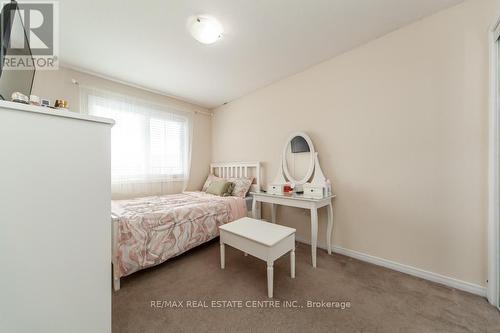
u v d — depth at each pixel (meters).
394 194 1.81
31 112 0.58
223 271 1.80
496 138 1.32
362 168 2.00
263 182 2.96
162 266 1.90
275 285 1.58
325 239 2.28
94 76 2.53
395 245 1.80
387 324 1.19
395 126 1.79
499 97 1.31
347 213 2.11
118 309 1.33
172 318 1.25
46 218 0.61
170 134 3.25
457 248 1.51
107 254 0.75
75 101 2.38
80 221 0.68
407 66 1.72
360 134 2.01
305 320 1.22
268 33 1.79
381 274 1.73
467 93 1.47
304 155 2.42
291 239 1.67
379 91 1.88
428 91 1.63
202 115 3.73
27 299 0.58
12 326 0.56
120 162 2.70
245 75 2.58
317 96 2.34
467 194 1.47
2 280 0.54
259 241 1.48
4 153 0.54
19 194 0.56
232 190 3.01
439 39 1.57
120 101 2.72
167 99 3.24
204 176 3.76
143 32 1.75
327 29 1.75
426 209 1.64
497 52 1.32
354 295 1.45
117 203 2.31
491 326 1.16
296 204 2.07
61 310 0.65
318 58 2.21
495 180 1.32
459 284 1.49
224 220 2.39
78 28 1.68
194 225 2.09
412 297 1.42
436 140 1.59
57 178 0.63
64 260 0.65
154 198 2.70
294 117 2.57
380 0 1.45
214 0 1.42
